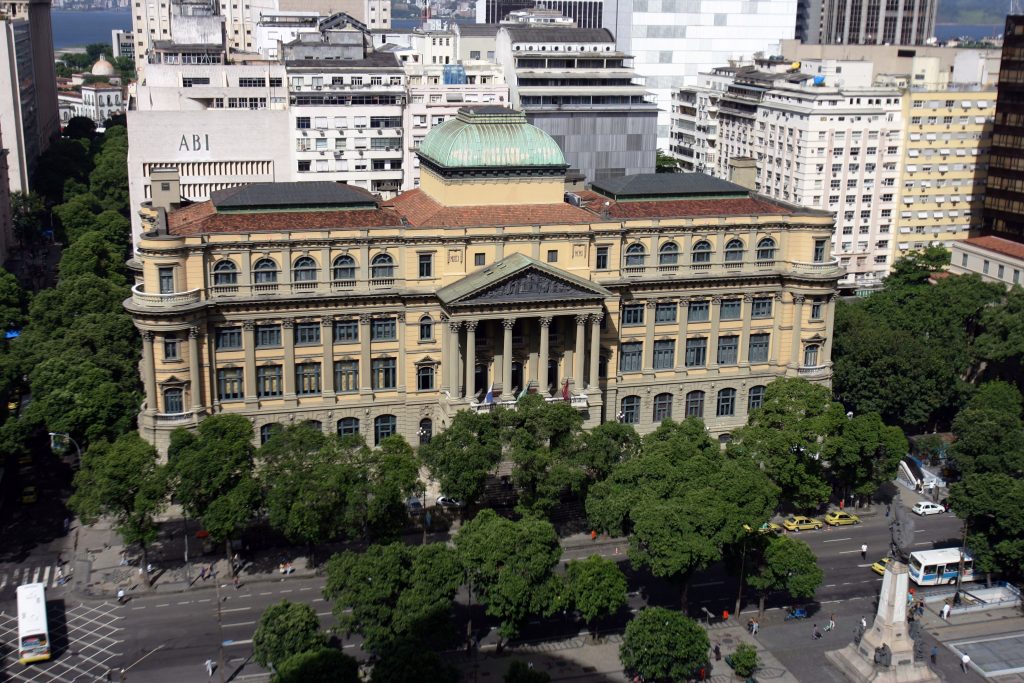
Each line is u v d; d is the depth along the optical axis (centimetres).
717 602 13412
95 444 14125
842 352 18962
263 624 10900
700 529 12369
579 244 16750
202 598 13312
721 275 17538
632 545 12694
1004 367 19925
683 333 17688
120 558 14238
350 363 16438
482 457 13988
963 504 13638
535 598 11644
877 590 13825
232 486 13538
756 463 14325
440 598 11438
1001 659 12444
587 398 16500
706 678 11800
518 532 11812
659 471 13350
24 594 12194
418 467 13675
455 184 16575
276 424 16238
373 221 16138
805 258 17788
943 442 17712
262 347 16000
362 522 13388
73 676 11656
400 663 10312
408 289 16238
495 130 16738
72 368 16038
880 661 11838
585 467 14488
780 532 15162
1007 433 14962
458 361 16038
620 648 11544
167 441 15525
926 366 18138
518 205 16925
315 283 15975
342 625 11125
